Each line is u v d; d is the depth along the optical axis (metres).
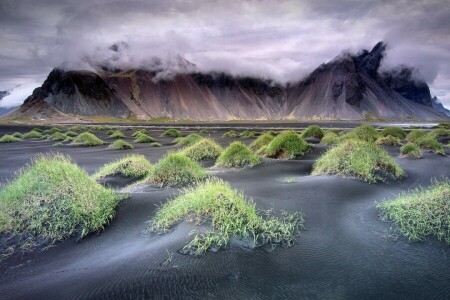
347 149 18.66
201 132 80.69
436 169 19.78
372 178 16.20
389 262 8.44
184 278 7.66
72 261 9.05
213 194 10.98
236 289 7.29
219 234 9.38
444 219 10.32
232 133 66.12
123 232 10.71
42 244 10.11
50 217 11.06
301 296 7.06
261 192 14.70
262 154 27.75
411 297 7.03
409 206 11.55
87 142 45.16
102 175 18.86
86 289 7.45
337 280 7.64
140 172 18.98
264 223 10.43
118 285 7.49
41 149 41.47
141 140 50.12
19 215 11.05
